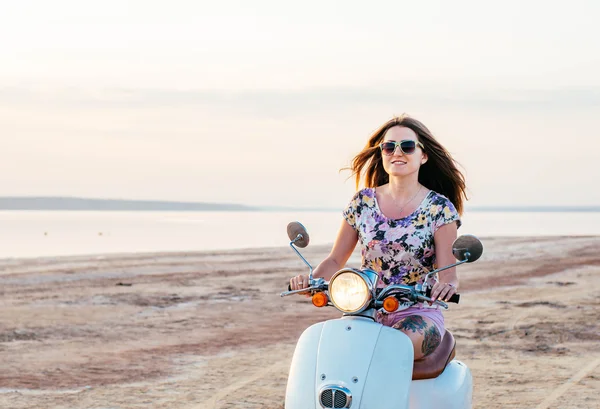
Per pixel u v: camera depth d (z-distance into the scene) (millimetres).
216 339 10539
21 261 20625
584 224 65750
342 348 3764
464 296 14711
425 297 3926
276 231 47094
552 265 20875
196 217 93375
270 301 13984
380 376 3711
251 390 7832
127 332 10969
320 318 12281
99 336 10664
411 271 4523
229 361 9188
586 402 7375
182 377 8383
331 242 32719
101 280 16656
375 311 4008
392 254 4535
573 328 11172
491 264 21156
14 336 10602
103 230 47469
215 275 17828
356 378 3686
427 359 4219
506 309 13000
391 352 3787
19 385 7996
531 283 16891
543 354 9492
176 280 16812
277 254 23594
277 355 9539
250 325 11633
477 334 10758
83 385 8016
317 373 3740
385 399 3686
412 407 4129
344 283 3793
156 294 14672
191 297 14375
